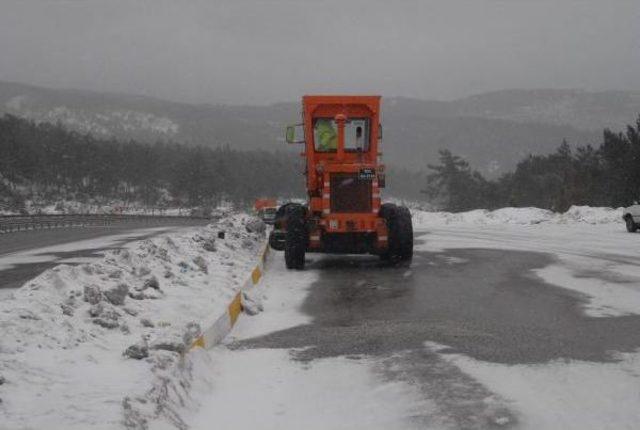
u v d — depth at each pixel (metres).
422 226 35.09
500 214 38.03
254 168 157.00
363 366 7.06
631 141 45.97
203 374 6.59
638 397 5.95
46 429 4.46
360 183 15.43
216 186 135.38
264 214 46.44
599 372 6.73
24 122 132.00
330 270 15.31
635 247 20.28
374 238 15.60
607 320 9.32
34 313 6.93
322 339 8.35
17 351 5.92
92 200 123.06
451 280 13.42
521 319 9.44
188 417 5.55
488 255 18.22
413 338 8.27
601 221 31.80
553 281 13.15
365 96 16.58
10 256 21.03
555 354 7.45
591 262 16.27
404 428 5.32
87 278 9.49
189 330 7.05
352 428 5.38
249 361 7.39
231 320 9.24
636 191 44.72
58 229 46.28
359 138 16.69
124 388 5.30
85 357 6.07
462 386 6.30
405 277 13.93
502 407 5.72
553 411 5.62
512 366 6.96
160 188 144.12
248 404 5.99
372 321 9.43
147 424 4.88
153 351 6.31
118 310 8.05
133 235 35.56
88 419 4.64
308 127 16.53
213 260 14.68
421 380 6.50
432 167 104.12
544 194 72.81
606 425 5.30
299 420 5.59
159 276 11.24
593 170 52.00
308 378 6.71
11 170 108.25
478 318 9.54
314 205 15.73
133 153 136.00
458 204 96.00
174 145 177.38
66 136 126.94
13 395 4.98
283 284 13.23
